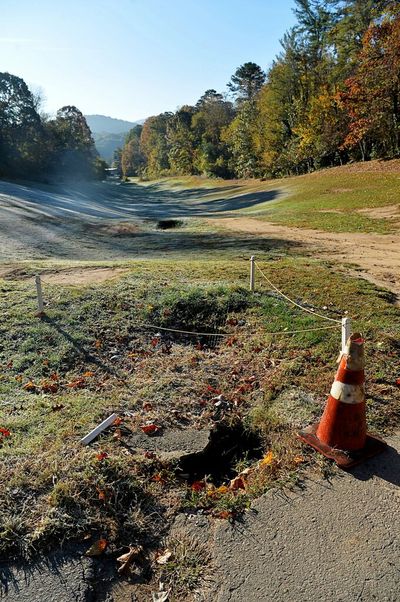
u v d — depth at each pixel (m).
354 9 41.38
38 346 5.80
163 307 6.96
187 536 3.01
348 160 47.03
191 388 4.90
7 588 2.64
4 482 3.30
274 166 55.09
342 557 2.82
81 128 86.75
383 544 2.90
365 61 34.81
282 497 3.32
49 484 3.30
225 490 3.47
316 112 44.94
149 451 3.84
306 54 49.25
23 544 2.86
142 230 20.12
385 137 38.94
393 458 3.67
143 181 101.25
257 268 9.67
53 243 16.33
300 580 2.68
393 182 28.23
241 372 5.30
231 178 70.94
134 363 5.55
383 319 6.57
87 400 4.60
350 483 3.42
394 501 3.24
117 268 9.94
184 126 92.75
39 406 4.45
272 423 4.23
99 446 3.79
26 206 25.48
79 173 72.62
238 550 2.90
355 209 22.17
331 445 3.75
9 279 9.20
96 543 2.91
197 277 8.79
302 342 5.86
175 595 2.62
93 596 2.62
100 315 6.73
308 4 47.28
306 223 19.70
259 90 72.75
